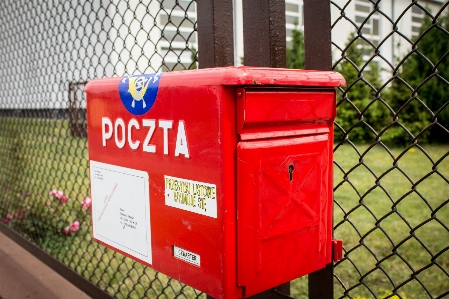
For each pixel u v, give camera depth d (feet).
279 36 3.76
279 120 3.07
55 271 8.27
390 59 49.14
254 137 2.98
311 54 3.74
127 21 28.48
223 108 2.85
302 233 3.38
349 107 34.81
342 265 11.06
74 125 7.93
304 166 3.31
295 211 3.28
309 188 3.37
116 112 3.95
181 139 3.22
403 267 10.77
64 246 10.91
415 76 34.24
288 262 3.30
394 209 3.55
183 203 3.28
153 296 8.78
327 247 3.67
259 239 3.07
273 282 3.22
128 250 4.00
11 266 8.71
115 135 4.00
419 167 24.76
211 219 3.03
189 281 3.30
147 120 3.57
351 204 17.37
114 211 4.14
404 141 34.17
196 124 3.07
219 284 3.02
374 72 36.27
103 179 4.27
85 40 25.08
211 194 3.01
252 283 3.09
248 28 3.89
